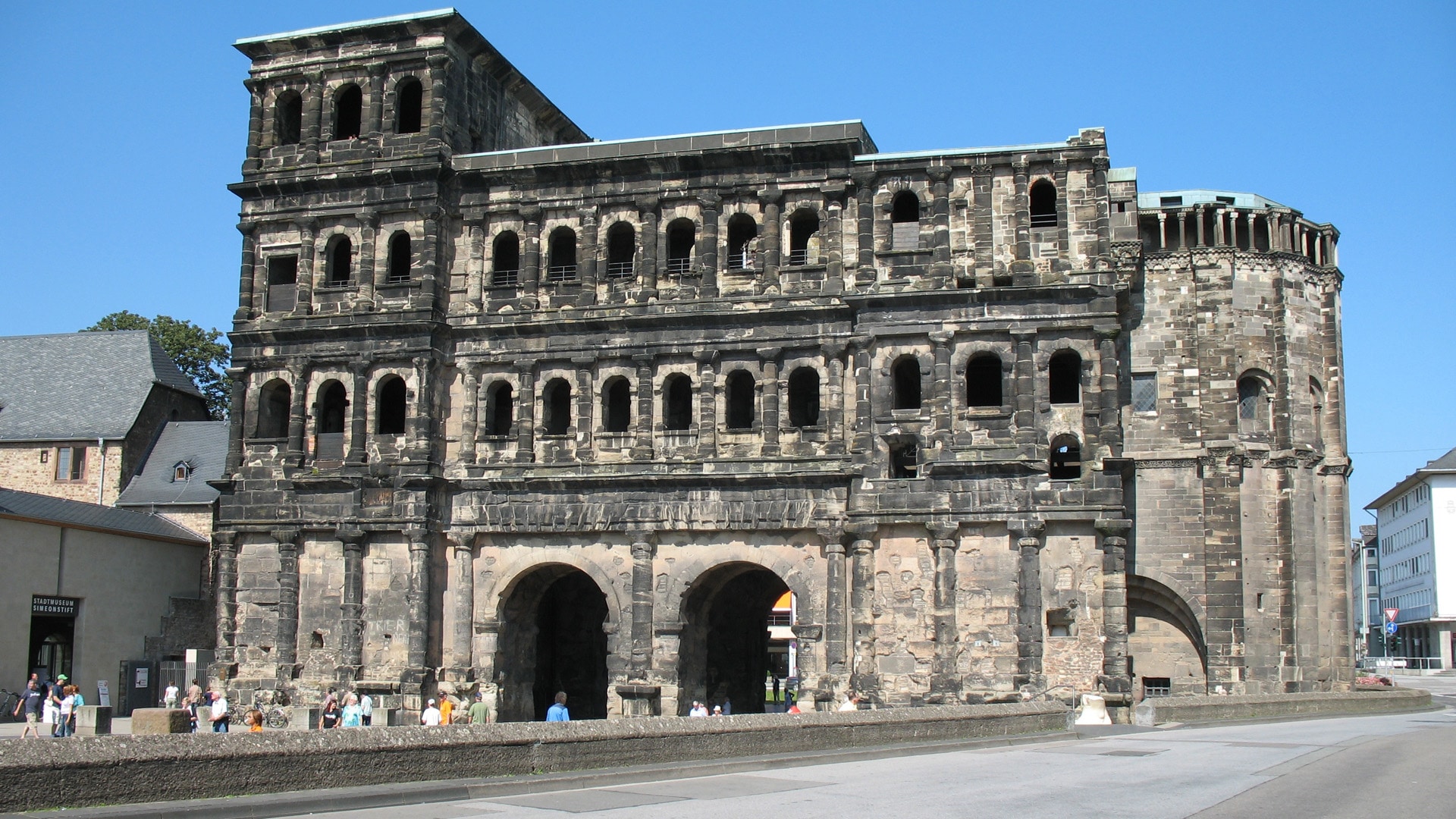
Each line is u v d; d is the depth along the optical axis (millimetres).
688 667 73750
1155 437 79688
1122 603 67438
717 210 75250
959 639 68625
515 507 75000
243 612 76938
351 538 75188
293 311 79125
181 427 101812
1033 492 68750
